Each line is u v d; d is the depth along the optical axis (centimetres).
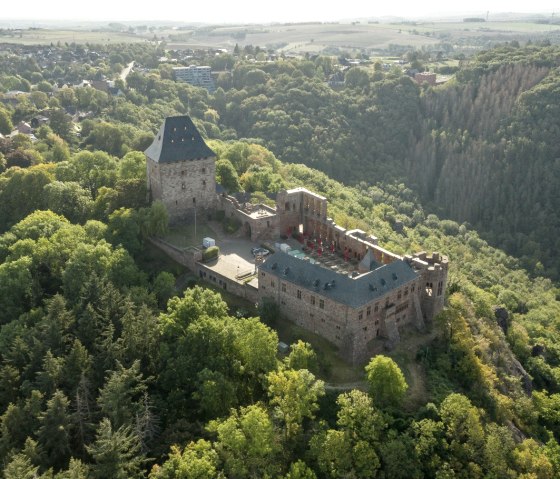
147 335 10094
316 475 8844
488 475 9188
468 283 17488
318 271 11262
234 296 12794
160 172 14838
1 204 16500
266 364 9925
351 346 10656
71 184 16350
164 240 14712
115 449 7788
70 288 12025
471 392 10931
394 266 11556
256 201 16562
